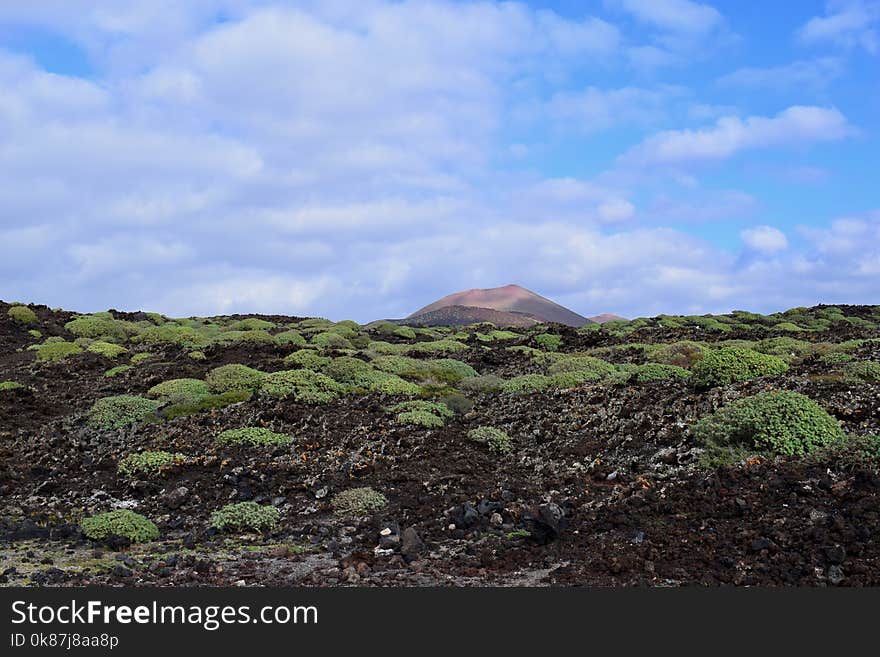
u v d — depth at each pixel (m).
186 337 27.97
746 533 8.75
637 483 11.09
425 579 8.66
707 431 11.91
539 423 15.51
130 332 29.98
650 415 14.01
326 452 14.42
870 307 42.50
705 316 41.06
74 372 22.78
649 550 8.91
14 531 10.84
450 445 14.74
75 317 32.62
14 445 15.83
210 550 10.17
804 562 7.98
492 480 12.71
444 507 11.53
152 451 14.74
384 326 36.34
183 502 12.42
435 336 35.50
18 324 29.80
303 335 31.84
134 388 20.38
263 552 9.99
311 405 17.61
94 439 16.19
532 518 9.77
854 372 14.34
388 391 18.75
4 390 19.80
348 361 21.33
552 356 24.88
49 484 13.14
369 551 9.92
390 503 11.98
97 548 10.20
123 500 12.63
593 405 15.70
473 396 19.34
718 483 10.22
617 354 25.89
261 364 22.27
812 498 9.18
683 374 16.92
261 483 13.05
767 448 10.82
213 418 16.62
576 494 11.39
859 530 8.26
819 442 10.55
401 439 14.88
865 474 9.20
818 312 40.97
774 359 15.54
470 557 9.55
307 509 11.97
